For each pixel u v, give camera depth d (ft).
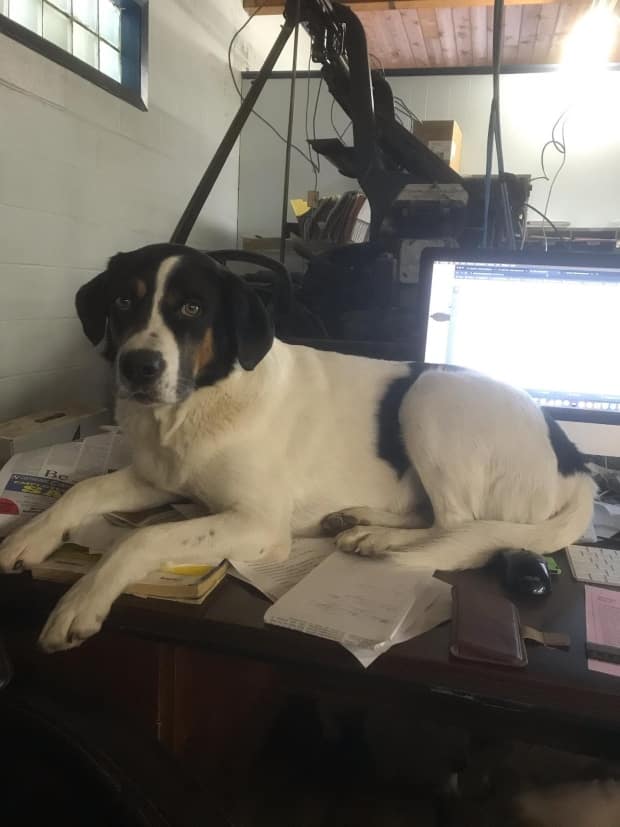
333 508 3.84
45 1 6.37
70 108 6.61
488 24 13.28
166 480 3.70
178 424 3.56
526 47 14.53
